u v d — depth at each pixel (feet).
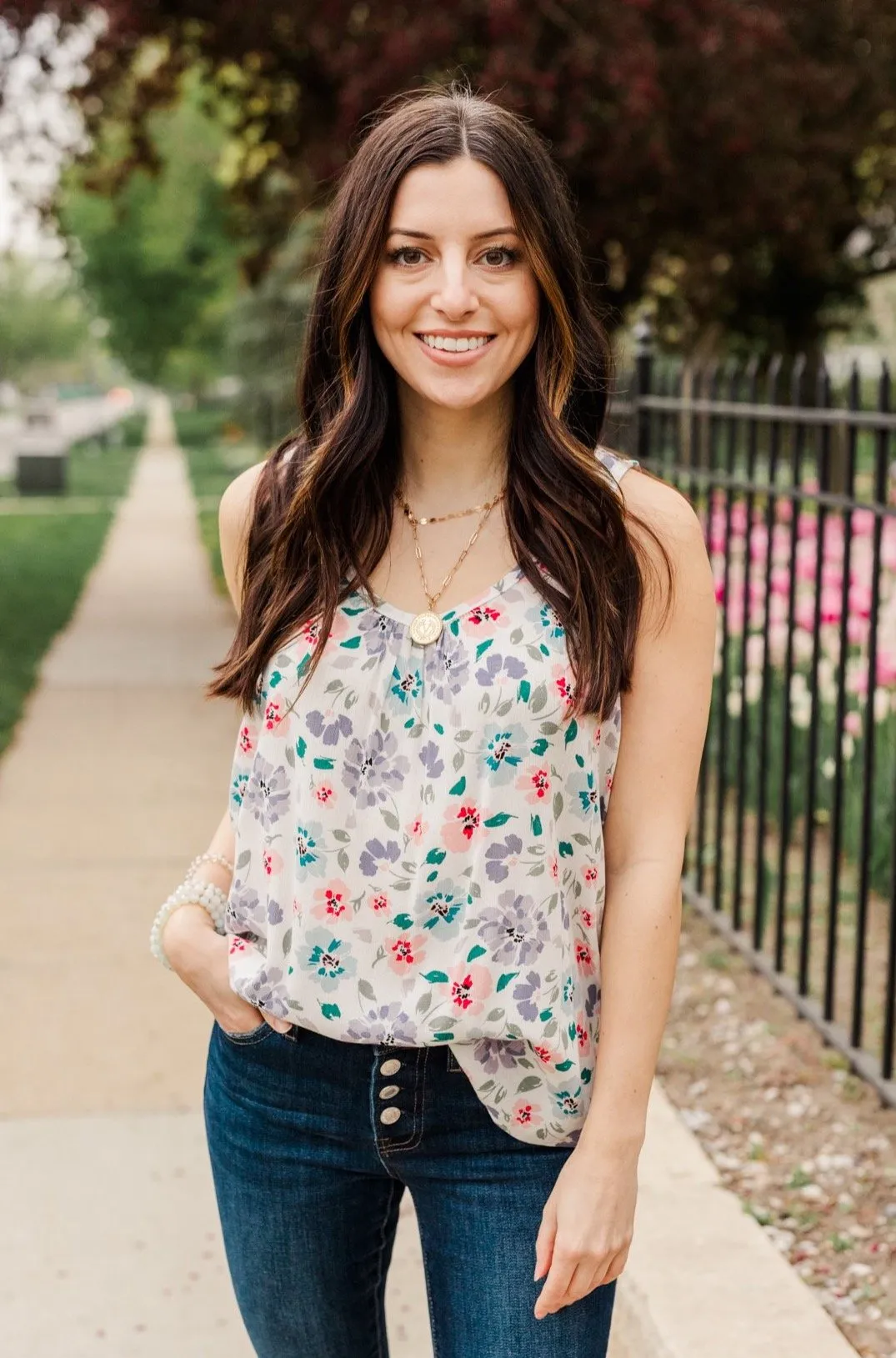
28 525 63.00
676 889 5.12
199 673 30.01
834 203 47.65
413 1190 5.42
